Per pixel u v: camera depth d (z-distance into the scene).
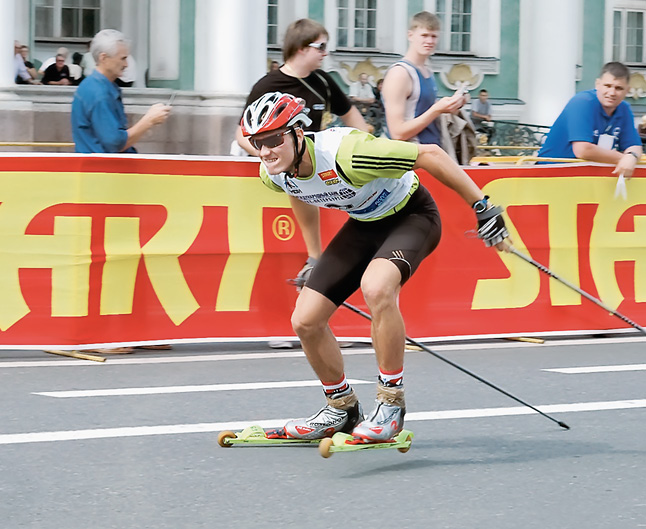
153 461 5.58
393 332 5.50
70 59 21.44
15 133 18.83
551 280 9.28
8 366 7.94
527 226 9.16
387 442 5.66
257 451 5.79
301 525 4.66
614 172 9.34
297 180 5.33
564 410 6.81
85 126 8.70
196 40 20.53
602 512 4.91
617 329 9.48
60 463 5.52
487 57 23.92
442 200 8.95
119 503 4.92
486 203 5.52
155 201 8.34
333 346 5.84
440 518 4.79
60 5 21.41
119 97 8.79
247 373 7.79
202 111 20.14
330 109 8.34
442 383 7.55
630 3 25.78
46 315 8.19
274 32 22.75
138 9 20.97
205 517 4.75
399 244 5.54
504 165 9.13
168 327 8.45
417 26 8.57
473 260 9.07
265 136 5.15
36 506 4.86
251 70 20.12
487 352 8.77
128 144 8.76
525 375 7.86
